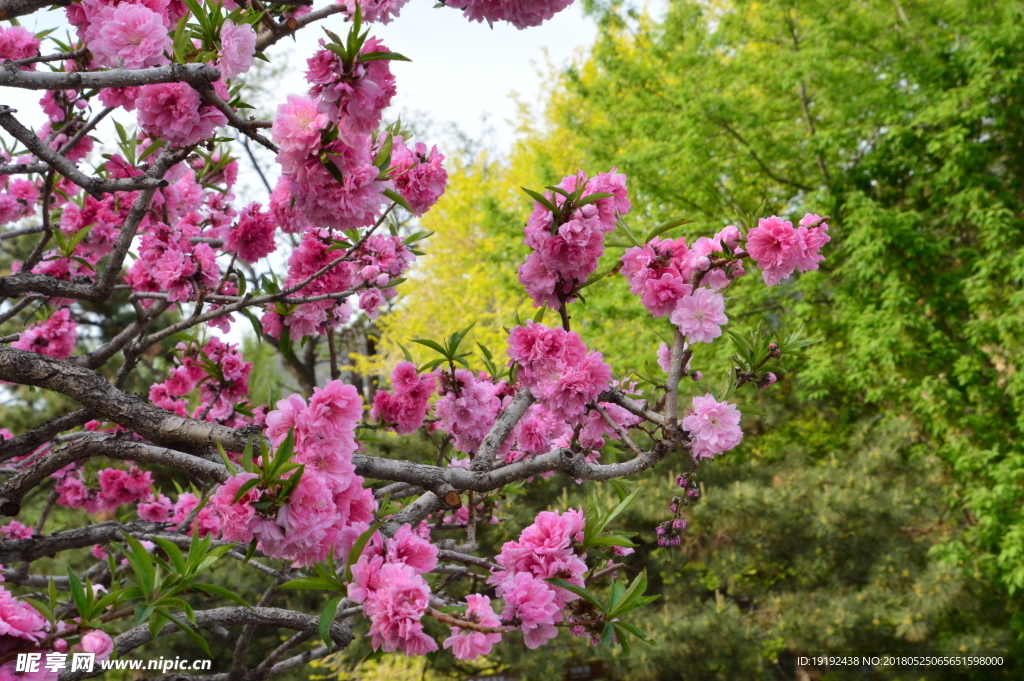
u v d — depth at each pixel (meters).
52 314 3.52
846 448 10.19
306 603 7.77
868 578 7.83
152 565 1.43
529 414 2.83
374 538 1.54
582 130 12.52
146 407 1.91
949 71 9.11
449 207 15.41
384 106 1.62
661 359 2.50
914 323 8.62
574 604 1.71
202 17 1.76
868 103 9.09
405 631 1.39
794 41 10.22
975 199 8.63
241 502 1.39
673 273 2.19
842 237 10.19
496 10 1.65
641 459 2.10
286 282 2.60
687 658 6.93
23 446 2.30
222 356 3.54
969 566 8.05
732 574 7.49
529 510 7.54
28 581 3.00
